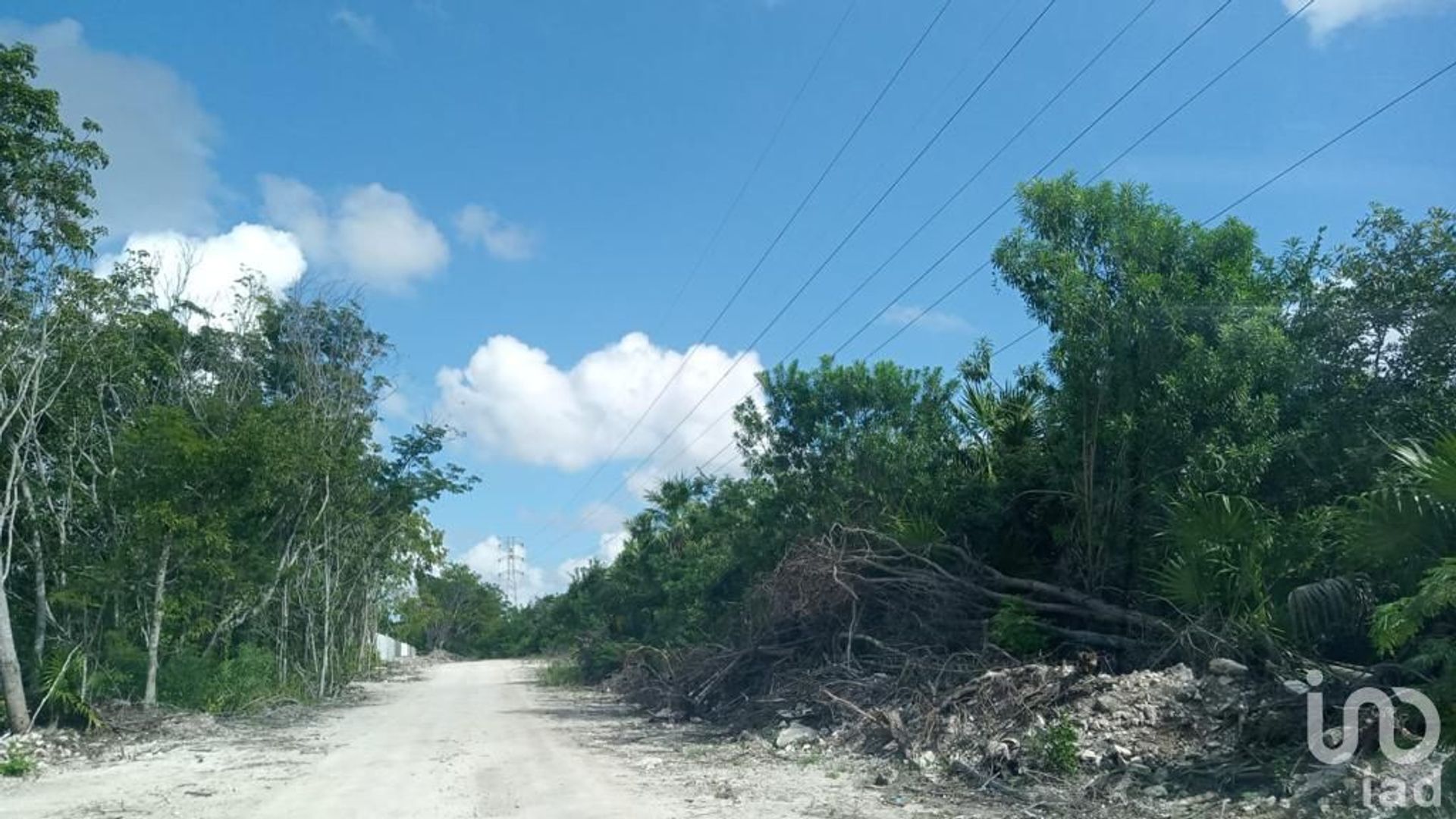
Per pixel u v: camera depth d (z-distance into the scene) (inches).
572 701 1285.7
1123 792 445.7
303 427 1167.0
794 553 838.5
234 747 756.6
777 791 510.9
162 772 619.5
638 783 546.6
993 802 459.5
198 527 938.7
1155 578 589.9
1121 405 616.1
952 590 706.8
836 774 559.5
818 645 824.3
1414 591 410.0
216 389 1136.2
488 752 711.1
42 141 786.2
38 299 818.2
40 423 880.3
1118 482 633.0
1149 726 493.4
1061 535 689.0
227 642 1158.3
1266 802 398.3
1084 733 502.9
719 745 729.6
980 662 642.8
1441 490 381.7
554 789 530.0
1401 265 576.7
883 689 679.7
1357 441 559.2
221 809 484.7
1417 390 565.6
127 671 951.6
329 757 689.6
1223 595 519.8
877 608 779.4
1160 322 608.4
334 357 1369.3
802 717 736.3
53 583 907.4
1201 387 582.6
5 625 766.5
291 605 1401.3
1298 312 618.2
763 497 993.5
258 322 1252.5
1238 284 625.6
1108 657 598.2
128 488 930.7
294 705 1150.3
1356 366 586.6
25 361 823.7
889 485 828.6
